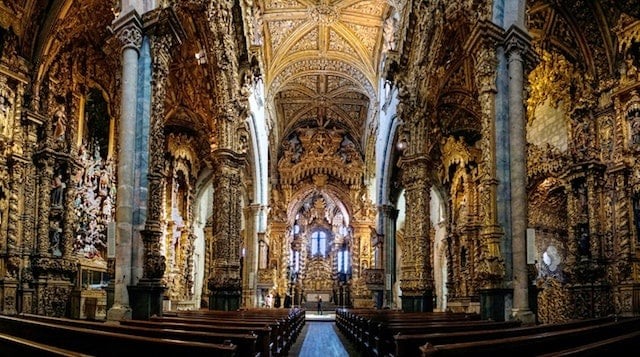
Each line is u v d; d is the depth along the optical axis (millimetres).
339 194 48062
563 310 19328
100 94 20344
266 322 11445
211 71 19562
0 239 15828
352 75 37250
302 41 34562
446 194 27109
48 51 17344
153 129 11969
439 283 33094
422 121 20625
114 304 10984
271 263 45156
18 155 16297
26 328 7324
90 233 19688
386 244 30781
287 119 45219
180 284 24859
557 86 19000
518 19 13102
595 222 16328
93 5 17328
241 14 21266
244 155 21484
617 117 16172
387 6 29750
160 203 11805
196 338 6418
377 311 20672
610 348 4887
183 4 16125
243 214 31297
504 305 11930
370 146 41188
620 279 15477
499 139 12695
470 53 14031
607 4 16359
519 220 12125
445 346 4812
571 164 17062
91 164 19953
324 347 16219
